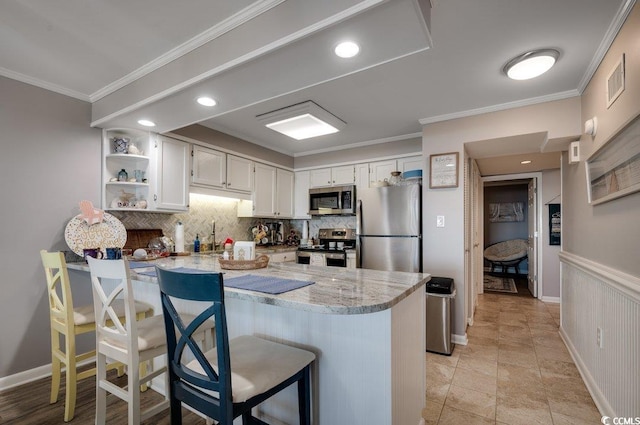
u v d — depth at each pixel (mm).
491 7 1618
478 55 2080
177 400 1316
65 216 2580
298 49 1582
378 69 2271
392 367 1338
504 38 1892
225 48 1779
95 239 2648
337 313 1111
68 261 2572
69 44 1975
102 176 2818
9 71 2281
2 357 2260
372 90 2637
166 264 2346
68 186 2604
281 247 4594
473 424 1835
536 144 3143
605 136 1967
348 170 4496
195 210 3805
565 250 3178
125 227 3043
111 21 1758
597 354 2080
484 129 2992
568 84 2473
